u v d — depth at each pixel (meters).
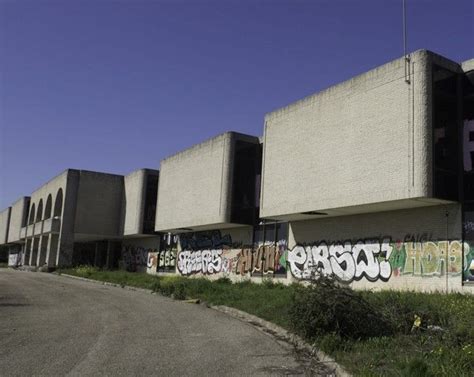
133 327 12.97
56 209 49.38
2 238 74.56
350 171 19.78
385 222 20.28
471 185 17.20
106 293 23.27
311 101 22.47
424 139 17.02
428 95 17.28
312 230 24.27
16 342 10.74
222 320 14.69
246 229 29.89
